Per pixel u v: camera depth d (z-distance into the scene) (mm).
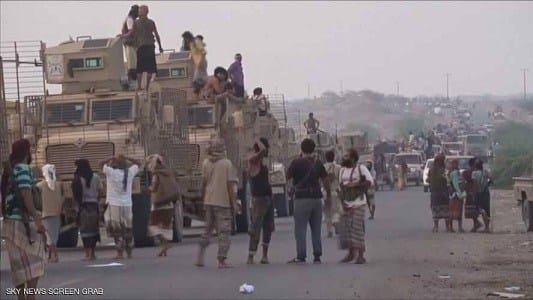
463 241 33781
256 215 27469
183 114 39438
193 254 31031
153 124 36781
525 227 38594
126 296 21281
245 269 26109
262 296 20828
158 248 33688
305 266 26641
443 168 39000
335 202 36812
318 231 27750
